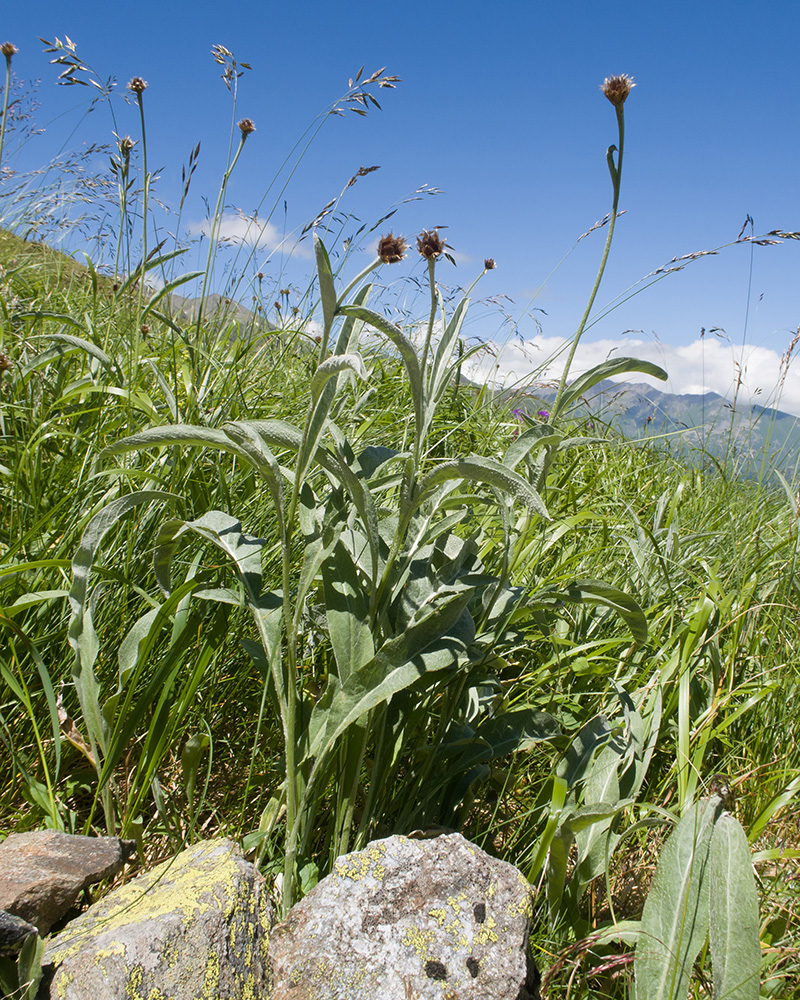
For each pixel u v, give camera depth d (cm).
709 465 441
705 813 129
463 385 392
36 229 463
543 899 141
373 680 125
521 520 177
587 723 161
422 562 147
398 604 142
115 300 318
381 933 112
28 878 113
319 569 135
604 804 127
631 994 121
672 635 186
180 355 275
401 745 141
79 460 212
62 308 348
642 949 119
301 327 310
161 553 154
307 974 109
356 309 112
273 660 133
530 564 196
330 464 123
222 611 154
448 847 122
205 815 152
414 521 146
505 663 158
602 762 152
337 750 135
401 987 107
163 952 103
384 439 291
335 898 115
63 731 151
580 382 161
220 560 186
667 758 185
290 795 123
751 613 211
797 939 133
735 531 304
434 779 151
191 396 220
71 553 178
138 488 201
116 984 98
